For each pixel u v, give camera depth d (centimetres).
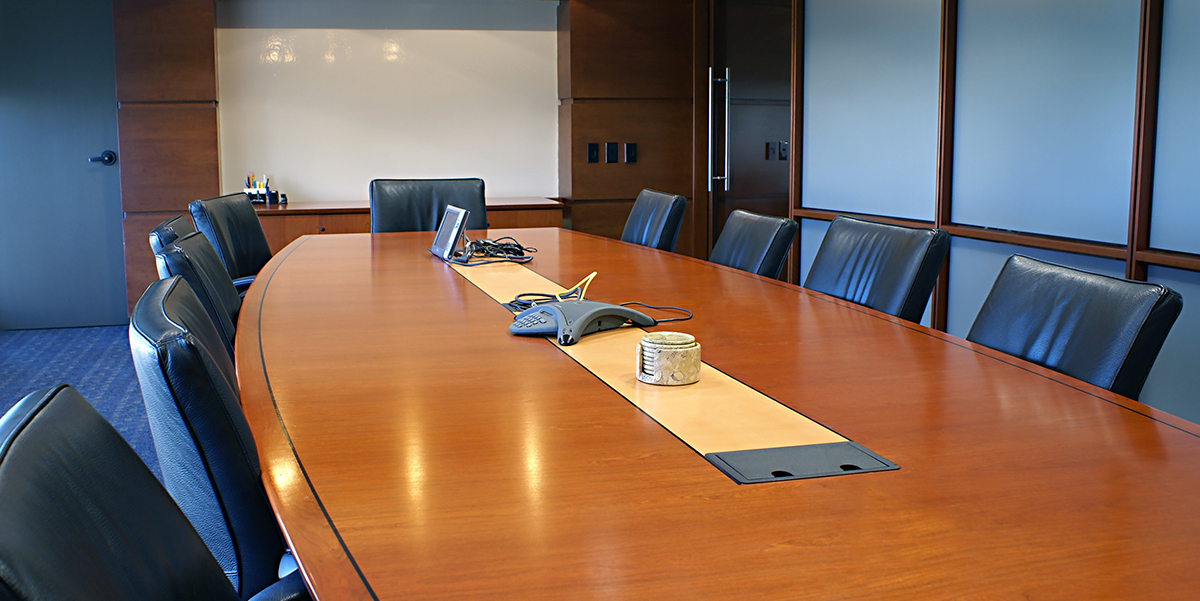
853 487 125
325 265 367
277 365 198
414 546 108
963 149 450
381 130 691
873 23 511
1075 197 387
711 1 693
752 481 127
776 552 105
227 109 662
